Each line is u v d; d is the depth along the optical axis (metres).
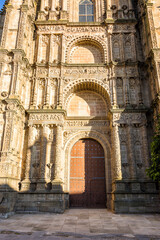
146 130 19.83
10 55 20.52
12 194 16.73
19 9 22.56
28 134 19.91
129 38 23.72
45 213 16.81
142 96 21.50
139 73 21.94
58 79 22.00
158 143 15.45
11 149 17.34
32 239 9.32
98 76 22.12
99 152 22.11
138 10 25.34
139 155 19.34
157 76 19.34
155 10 22.72
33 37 24.62
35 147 19.69
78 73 22.31
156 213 16.89
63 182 18.92
